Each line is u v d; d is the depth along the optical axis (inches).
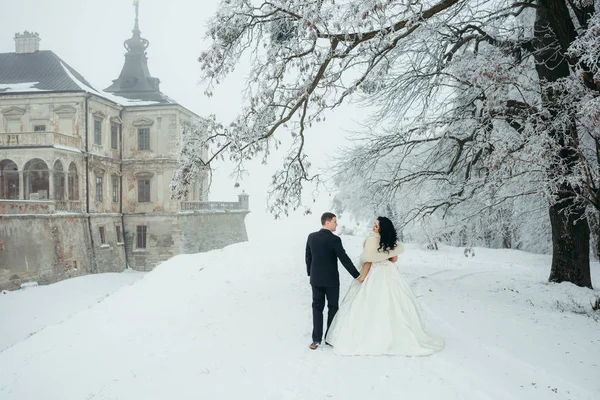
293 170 371.6
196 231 1632.6
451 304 314.5
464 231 530.0
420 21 297.1
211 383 183.6
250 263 507.2
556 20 366.3
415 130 445.4
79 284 1089.4
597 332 235.8
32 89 1370.6
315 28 279.0
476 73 313.6
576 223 435.5
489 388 161.0
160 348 254.4
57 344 338.6
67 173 1246.9
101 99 1411.2
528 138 317.4
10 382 267.0
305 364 194.1
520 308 306.7
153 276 533.0
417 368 180.5
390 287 209.9
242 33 322.0
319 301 220.4
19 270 1006.4
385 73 361.4
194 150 337.1
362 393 159.6
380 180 500.7
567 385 163.8
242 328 269.9
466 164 490.9
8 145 1168.8
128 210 1547.7
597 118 250.5
